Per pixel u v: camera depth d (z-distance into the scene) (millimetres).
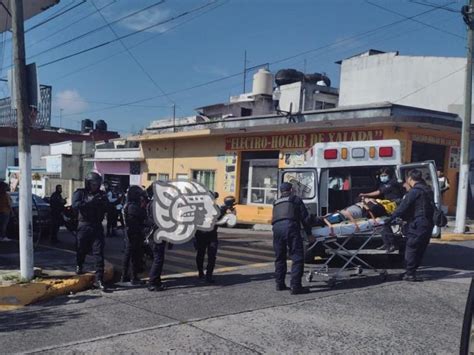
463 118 16938
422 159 20297
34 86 8094
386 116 18906
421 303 7148
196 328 6082
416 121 18359
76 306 7188
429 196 8469
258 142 24250
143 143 32406
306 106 32938
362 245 8852
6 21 11477
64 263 9531
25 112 8070
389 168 10258
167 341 5633
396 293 7730
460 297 7449
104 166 36344
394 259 10438
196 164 28109
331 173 11086
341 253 8930
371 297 7512
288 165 22641
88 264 9500
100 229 8320
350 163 10555
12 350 5402
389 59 32688
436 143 20375
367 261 10516
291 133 22609
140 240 8586
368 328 6039
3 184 13414
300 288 7793
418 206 8422
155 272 8055
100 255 8234
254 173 24766
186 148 28906
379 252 9055
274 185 23625
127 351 5332
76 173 39781
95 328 6137
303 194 11039
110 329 6086
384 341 5578
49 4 10805
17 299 7352
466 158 16781
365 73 33625
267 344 5516
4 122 14719
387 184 9812
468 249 12461
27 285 7609
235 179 25406
